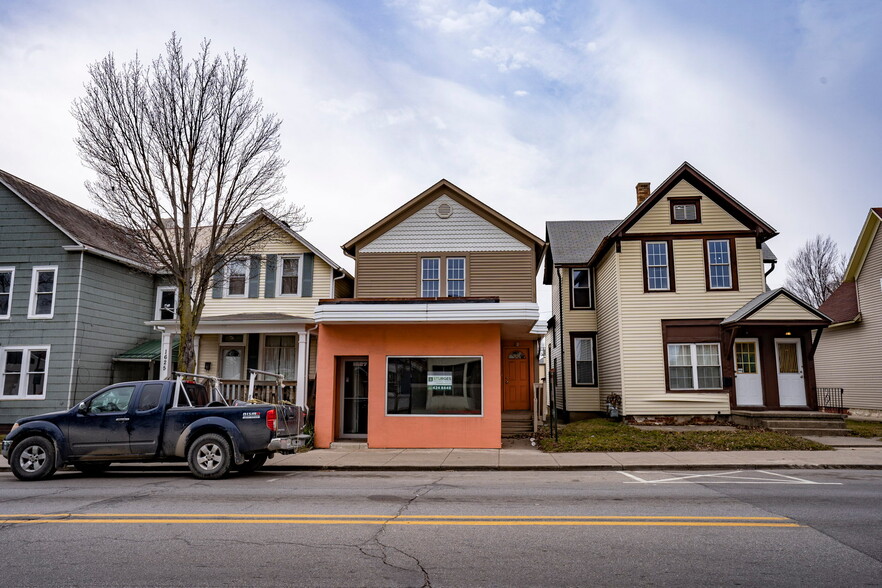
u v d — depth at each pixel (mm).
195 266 16922
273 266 20688
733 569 5152
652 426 18703
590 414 23656
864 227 22000
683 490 9094
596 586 4738
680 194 20250
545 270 28594
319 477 10914
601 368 23281
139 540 6117
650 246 20203
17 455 10719
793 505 7828
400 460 12742
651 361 19531
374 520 6984
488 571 5113
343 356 15391
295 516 7203
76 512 7523
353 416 15812
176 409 10922
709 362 19438
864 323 22547
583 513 7355
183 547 5852
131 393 11070
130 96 15289
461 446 14586
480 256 19484
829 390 23453
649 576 4977
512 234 19531
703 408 19047
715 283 19828
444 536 6250
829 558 5449
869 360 22234
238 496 8680
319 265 20703
